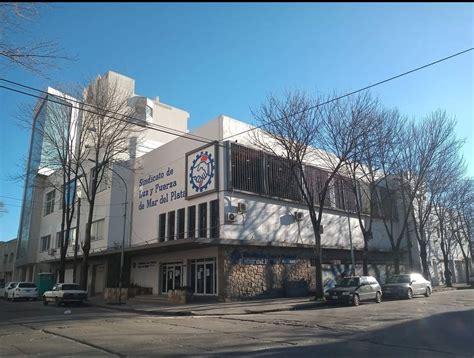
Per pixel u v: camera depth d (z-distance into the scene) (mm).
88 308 24578
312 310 20438
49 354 9484
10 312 21688
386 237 40844
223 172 27016
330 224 34062
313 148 28625
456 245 50719
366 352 9148
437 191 35438
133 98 43281
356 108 26266
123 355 9203
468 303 21359
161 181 32938
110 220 35031
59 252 43625
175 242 25281
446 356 8633
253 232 27641
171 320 17000
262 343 10516
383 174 34906
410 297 26891
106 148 31922
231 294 25484
